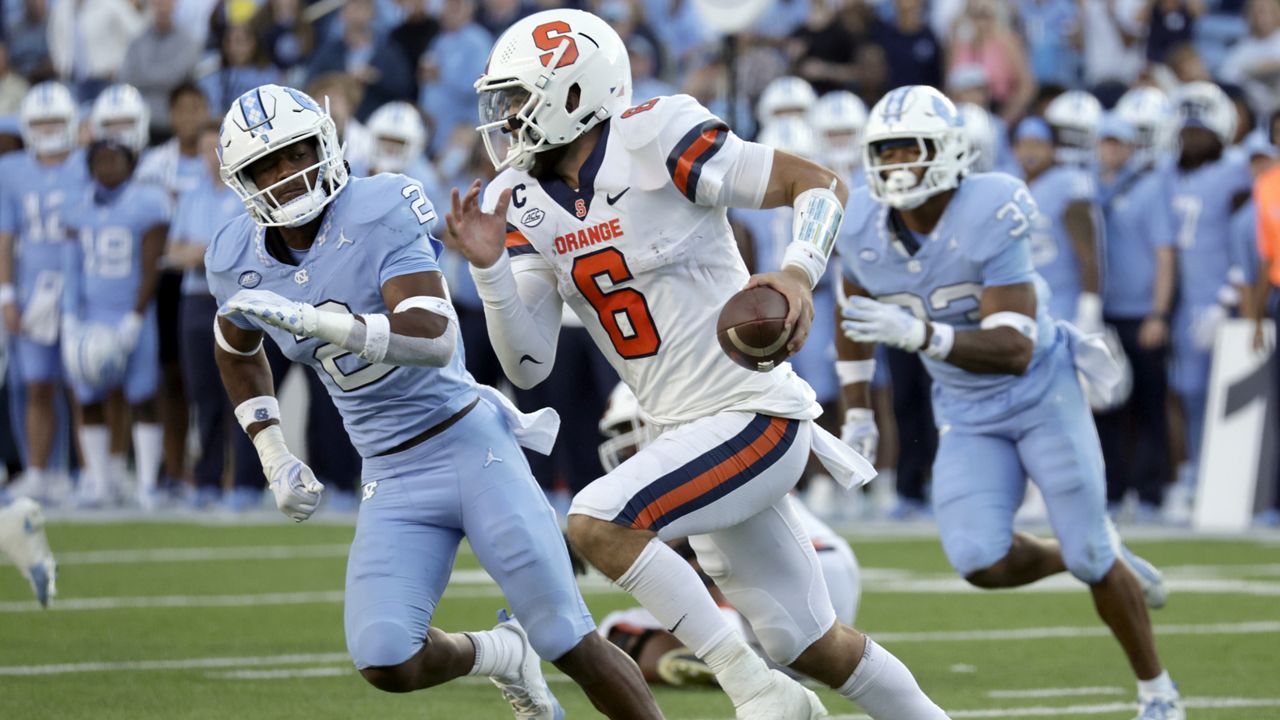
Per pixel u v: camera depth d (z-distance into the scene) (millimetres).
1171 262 37219
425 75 44219
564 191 14695
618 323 14844
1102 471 19344
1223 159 37469
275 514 37875
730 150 14375
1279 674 21156
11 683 19875
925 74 44219
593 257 14656
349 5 45031
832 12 45719
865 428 20047
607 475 14516
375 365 14945
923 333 18344
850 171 37906
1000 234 18875
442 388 15195
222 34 45344
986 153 35312
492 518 15031
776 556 14883
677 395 14820
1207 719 18578
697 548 15172
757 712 14109
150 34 44625
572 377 35531
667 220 14500
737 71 44562
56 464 40000
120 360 37875
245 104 14609
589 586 28578
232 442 38062
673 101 14500
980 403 19594
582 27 14539
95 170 37844
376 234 14781
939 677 20969
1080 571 19000
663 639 20453
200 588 27594
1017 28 45938
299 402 39031
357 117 43969
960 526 19516
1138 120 37781
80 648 22281
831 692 20406
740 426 14531
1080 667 21688
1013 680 20812
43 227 38406
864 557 31922
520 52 14438
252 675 20672
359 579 15133
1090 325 35094
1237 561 31359
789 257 14031
